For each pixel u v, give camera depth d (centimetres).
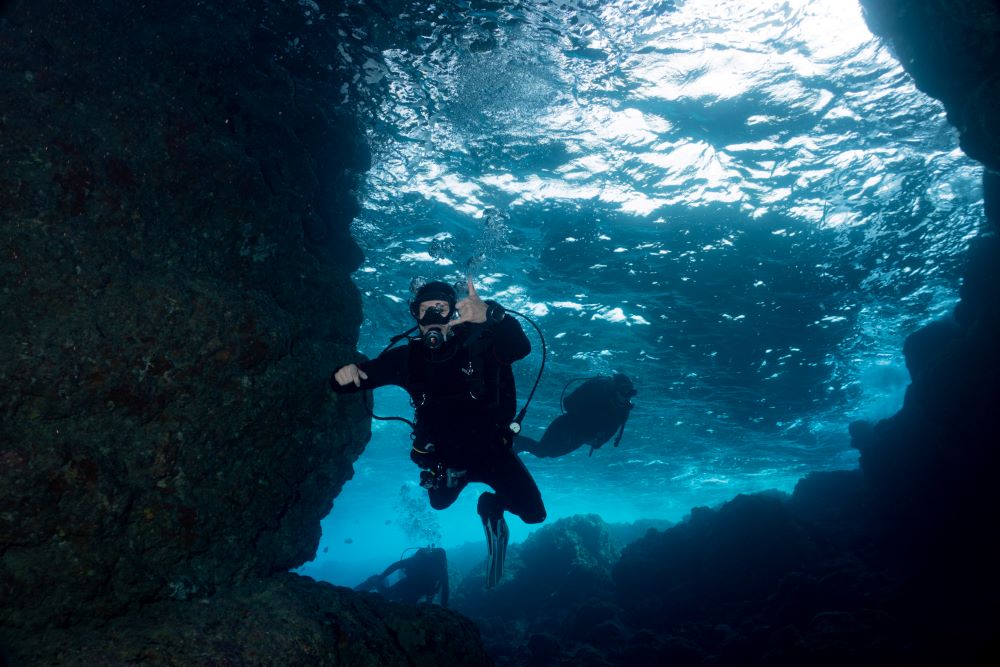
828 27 767
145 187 443
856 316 1462
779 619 1054
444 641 580
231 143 530
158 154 457
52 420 355
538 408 2186
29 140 374
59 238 374
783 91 855
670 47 788
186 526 413
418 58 782
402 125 900
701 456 2855
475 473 408
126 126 438
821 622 898
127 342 384
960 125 774
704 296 1370
